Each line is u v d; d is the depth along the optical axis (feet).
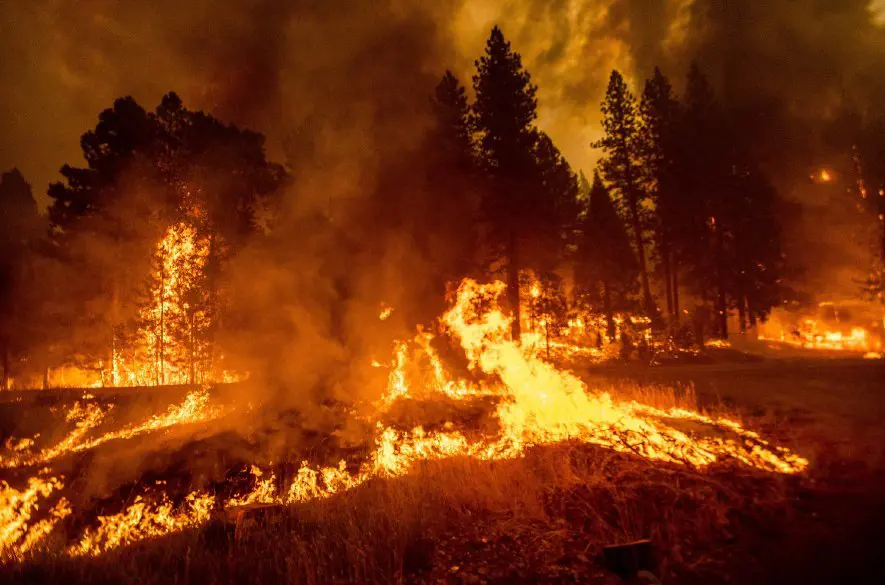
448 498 20.47
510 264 92.73
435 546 17.42
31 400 53.62
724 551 16.01
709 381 45.91
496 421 31.40
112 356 93.04
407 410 36.52
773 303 116.37
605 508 18.81
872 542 15.06
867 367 49.26
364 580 15.67
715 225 113.29
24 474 31.19
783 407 32.14
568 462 22.13
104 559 18.11
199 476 26.86
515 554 16.76
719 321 111.34
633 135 116.98
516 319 91.20
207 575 16.52
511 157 93.81
